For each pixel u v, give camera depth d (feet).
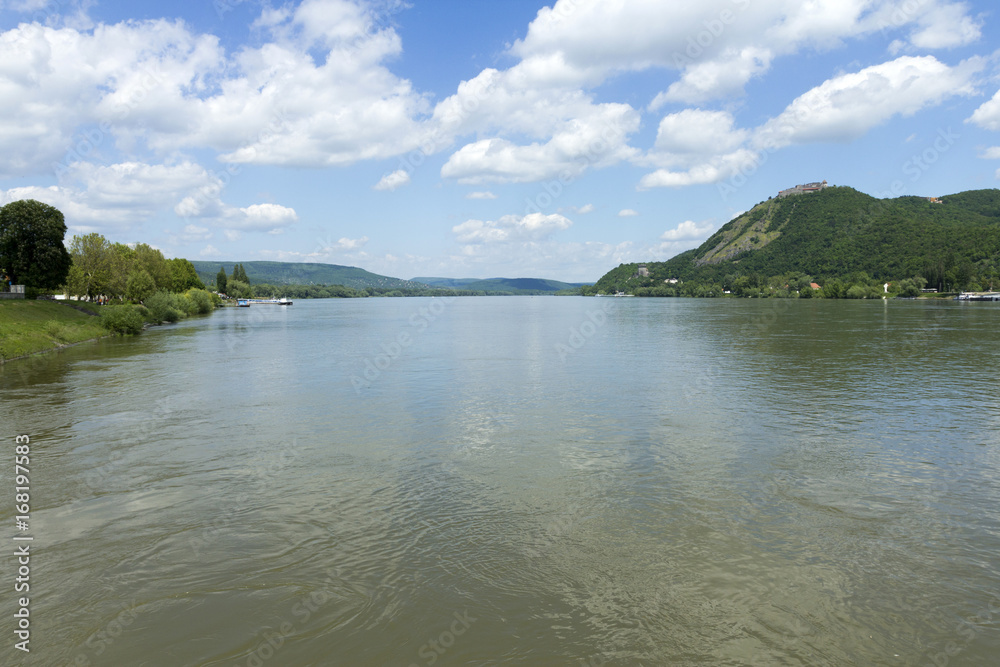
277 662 29.66
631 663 29.19
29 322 217.15
